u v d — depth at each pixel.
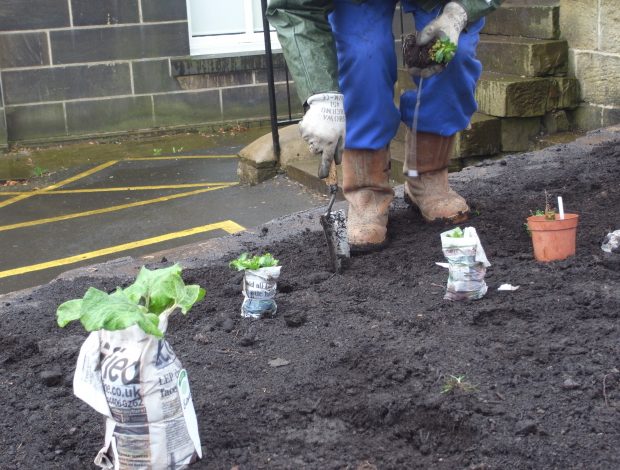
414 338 3.19
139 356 2.33
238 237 4.77
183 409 2.40
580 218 4.46
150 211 8.60
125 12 11.90
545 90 7.89
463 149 7.79
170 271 2.50
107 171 10.50
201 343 3.31
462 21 3.97
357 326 3.35
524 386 2.76
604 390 2.69
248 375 3.01
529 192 5.08
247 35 12.75
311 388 2.88
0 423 2.82
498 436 2.49
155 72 12.19
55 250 7.62
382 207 4.36
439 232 4.46
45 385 3.08
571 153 5.96
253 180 9.18
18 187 9.99
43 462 2.59
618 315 3.24
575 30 7.93
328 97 3.83
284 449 2.55
